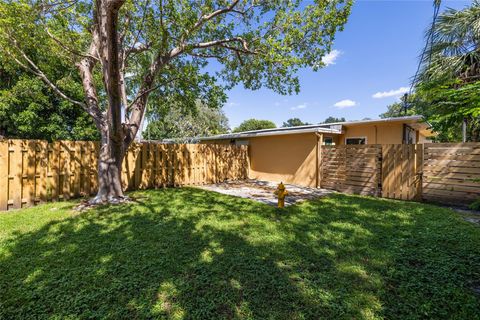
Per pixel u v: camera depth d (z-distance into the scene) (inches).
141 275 104.7
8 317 79.7
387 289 96.3
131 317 80.4
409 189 268.2
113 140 237.9
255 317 80.7
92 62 262.5
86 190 272.1
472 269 110.7
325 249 133.3
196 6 263.9
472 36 209.0
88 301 87.7
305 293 93.3
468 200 230.4
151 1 225.8
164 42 227.5
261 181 441.4
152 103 360.8
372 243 142.0
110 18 165.2
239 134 491.5
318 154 364.8
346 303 87.4
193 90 304.8
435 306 85.9
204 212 207.6
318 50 298.5
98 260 117.5
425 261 119.1
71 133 491.8
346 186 329.1
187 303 87.2
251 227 168.9
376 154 298.4
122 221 178.7
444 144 245.1
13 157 217.9
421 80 214.7
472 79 193.9
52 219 181.6
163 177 354.6
